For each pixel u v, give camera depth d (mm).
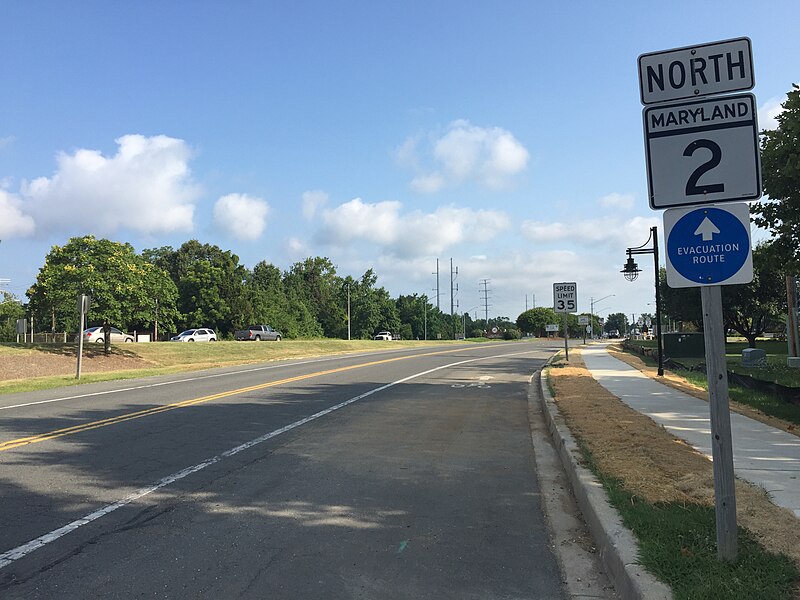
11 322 73000
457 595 4105
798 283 28766
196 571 4469
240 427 10508
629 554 4238
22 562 4629
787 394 11594
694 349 28047
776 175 10445
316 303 102750
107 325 30109
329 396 15156
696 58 4238
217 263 74188
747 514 4883
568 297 26328
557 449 8852
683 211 4156
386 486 6832
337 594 4105
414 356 35688
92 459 8023
